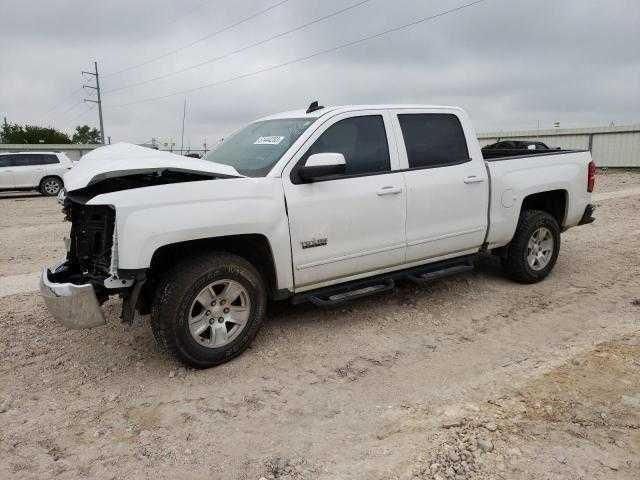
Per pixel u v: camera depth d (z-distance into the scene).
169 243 3.68
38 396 3.69
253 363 4.11
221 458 2.96
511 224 5.59
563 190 6.05
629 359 4.01
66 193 4.00
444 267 5.30
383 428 3.20
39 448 3.09
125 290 3.79
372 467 2.83
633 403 3.38
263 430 3.22
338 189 4.43
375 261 4.73
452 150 5.23
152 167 3.70
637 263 6.86
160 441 3.13
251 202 4.00
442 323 4.86
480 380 3.76
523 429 3.13
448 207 5.09
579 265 6.79
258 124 5.23
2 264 7.80
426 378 3.82
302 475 2.79
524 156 5.92
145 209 3.62
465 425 3.18
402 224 4.81
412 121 5.02
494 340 4.47
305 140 4.38
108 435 3.21
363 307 5.26
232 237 4.05
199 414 3.41
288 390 3.70
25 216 13.64
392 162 4.80
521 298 5.51
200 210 3.78
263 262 4.32
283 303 5.37
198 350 3.90
